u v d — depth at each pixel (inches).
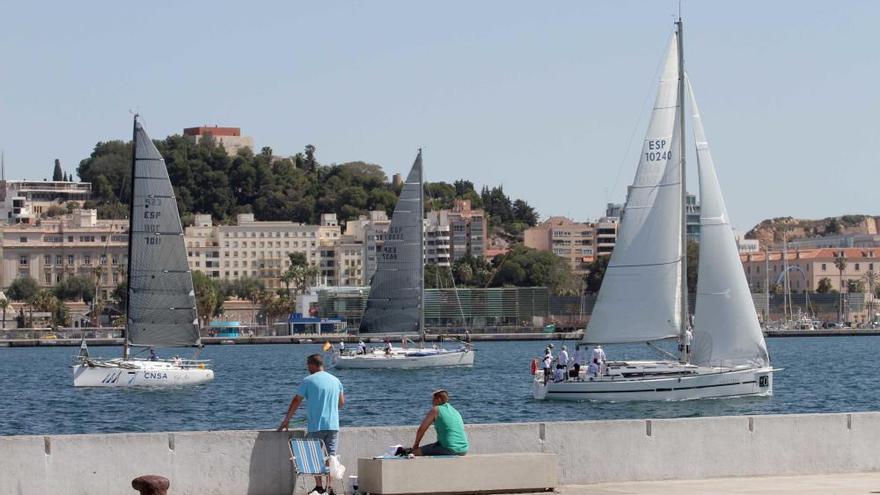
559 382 5836.6
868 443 2373.3
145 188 7386.8
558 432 2191.2
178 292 7475.4
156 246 7426.2
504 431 2167.8
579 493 2079.2
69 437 1990.7
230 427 5068.9
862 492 2080.5
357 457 2117.4
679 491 2100.1
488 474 2011.6
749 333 5477.4
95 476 1994.3
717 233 5462.6
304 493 2076.8
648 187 5600.4
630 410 5383.9
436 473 1983.3
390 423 5196.9
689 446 2260.1
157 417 5600.4
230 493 2047.2
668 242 5585.6
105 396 6875.0
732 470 2281.0
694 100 5536.4
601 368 5748.0
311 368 2023.9
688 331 5639.8
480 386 7554.1
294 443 1964.8
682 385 5565.9
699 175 5467.5
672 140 5570.9
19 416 5684.1
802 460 2327.8
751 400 5600.4
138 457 2016.5
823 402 6053.2
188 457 2036.2
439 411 2022.6
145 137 7347.4
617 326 5664.4
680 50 5541.3
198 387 7549.2
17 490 1952.5
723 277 5462.6
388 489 1958.7
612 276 5669.3
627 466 2220.7
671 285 5595.5
